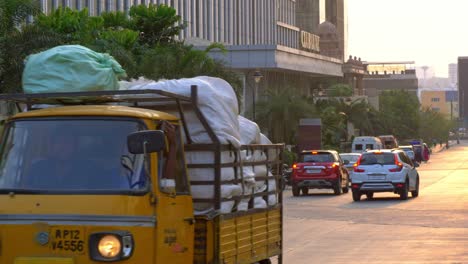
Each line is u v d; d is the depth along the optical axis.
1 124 18.83
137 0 137.75
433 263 33.34
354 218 56.03
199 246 19.41
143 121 18.03
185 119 20.25
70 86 20.11
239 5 193.12
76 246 16.86
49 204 17.20
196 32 166.50
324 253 37.00
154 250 17.28
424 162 186.88
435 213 58.88
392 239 42.50
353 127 189.88
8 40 58.12
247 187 22.03
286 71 190.62
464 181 107.62
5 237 17.17
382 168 73.94
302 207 67.31
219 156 19.88
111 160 17.61
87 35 72.19
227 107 20.58
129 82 21.64
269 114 134.00
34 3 60.88
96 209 17.02
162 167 18.05
